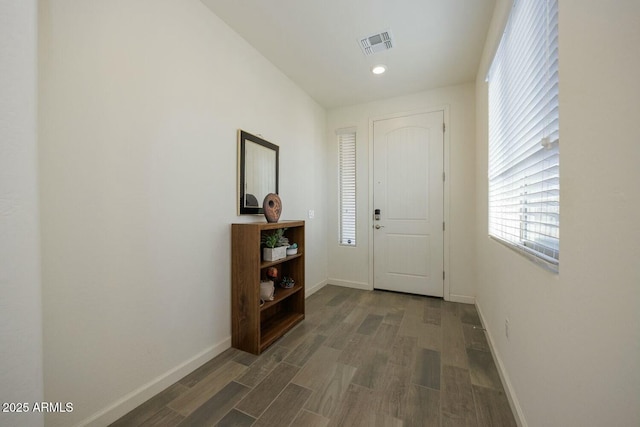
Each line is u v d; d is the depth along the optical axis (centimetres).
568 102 79
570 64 78
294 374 164
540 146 110
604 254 63
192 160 169
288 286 246
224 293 193
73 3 112
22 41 74
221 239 192
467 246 296
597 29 66
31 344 76
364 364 174
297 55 239
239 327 194
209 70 182
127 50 133
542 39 108
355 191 355
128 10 133
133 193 135
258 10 183
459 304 291
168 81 153
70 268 112
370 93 318
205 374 164
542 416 98
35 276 77
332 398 142
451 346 197
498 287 177
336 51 233
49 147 105
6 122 71
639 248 53
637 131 53
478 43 220
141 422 126
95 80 120
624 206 57
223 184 194
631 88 55
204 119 178
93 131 119
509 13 145
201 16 176
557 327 87
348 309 275
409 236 325
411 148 322
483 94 235
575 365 75
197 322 172
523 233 132
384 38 215
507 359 149
